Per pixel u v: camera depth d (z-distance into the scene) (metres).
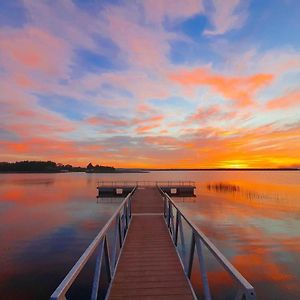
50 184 54.50
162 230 7.85
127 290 3.91
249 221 16.20
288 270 8.59
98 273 3.41
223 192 35.66
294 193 33.91
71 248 10.74
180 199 27.39
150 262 5.10
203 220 16.50
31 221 16.48
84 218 17.39
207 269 8.52
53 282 7.59
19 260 9.32
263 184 55.22
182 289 3.94
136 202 15.12
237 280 1.83
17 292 7.02
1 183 57.59
